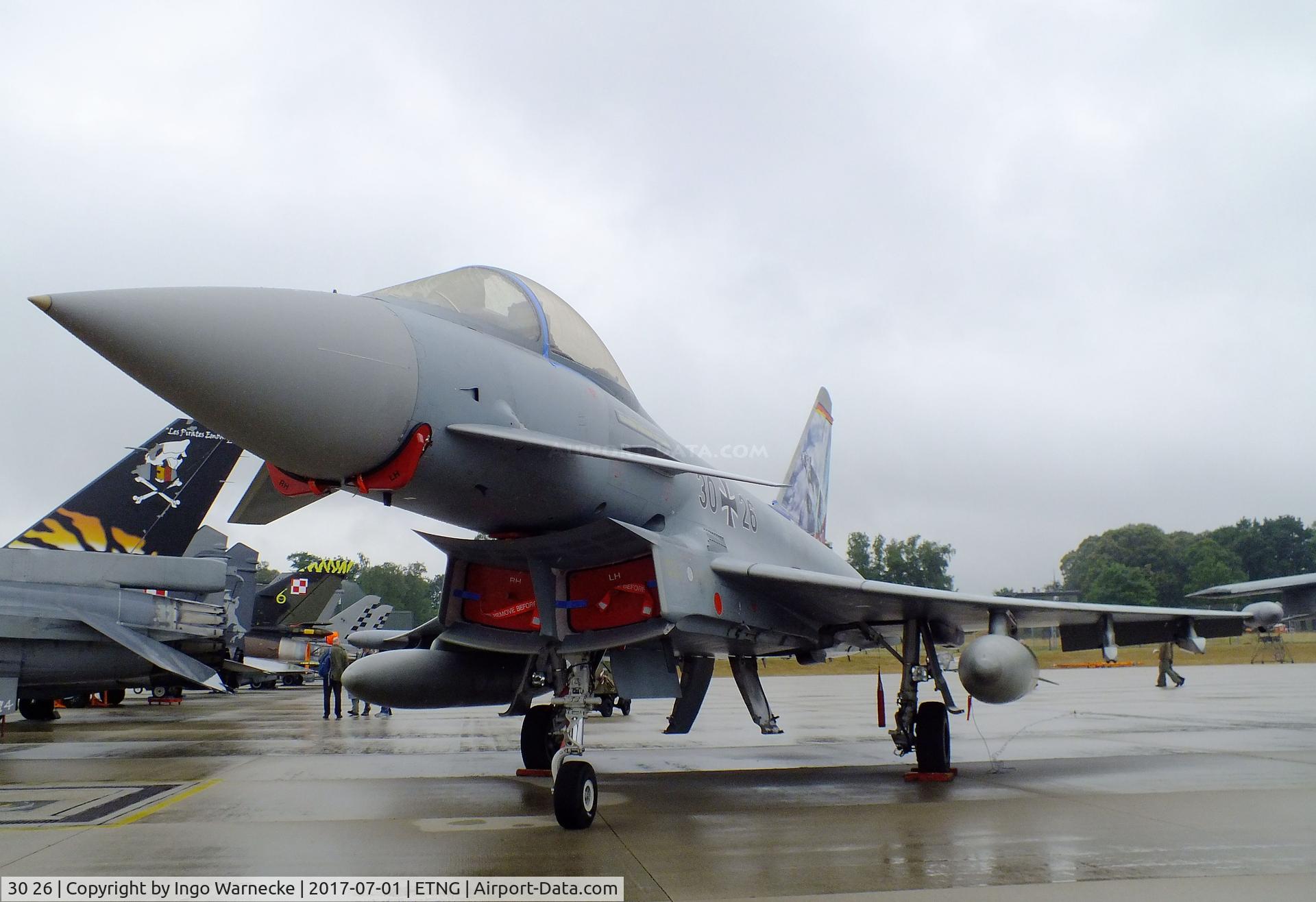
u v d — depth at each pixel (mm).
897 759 11055
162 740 13781
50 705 18359
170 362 4957
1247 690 25281
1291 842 5762
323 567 38688
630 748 12469
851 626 9992
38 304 4805
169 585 14859
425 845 5773
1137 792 7988
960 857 5367
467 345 6281
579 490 6945
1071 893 4516
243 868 5137
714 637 8242
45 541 14797
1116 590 91750
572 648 7121
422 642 9695
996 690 8078
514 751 12047
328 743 13297
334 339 5453
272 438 5391
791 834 6117
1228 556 98000
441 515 6797
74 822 6652
